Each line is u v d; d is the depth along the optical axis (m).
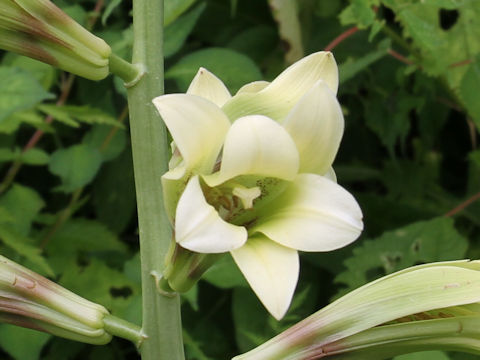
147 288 0.53
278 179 0.47
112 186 0.87
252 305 0.77
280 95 0.49
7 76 0.68
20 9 0.50
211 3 0.90
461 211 0.89
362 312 0.51
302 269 0.83
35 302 0.52
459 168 0.99
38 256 0.74
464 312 0.51
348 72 0.76
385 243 0.77
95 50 0.51
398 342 0.51
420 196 0.91
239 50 0.89
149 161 0.53
